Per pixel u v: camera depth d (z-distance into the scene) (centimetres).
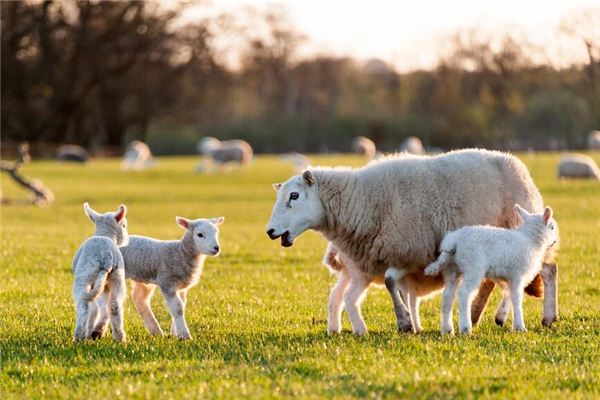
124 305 1507
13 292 1627
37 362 1016
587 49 6519
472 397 806
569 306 1441
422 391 830
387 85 11700
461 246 1114
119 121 9612
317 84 12019
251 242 2489
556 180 4731
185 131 10869
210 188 5231
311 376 903
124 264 1196
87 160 7800
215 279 1803
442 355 993
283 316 1395
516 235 1130
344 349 1030
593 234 2488
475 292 1119
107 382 895
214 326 1309
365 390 834
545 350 1023
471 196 1218
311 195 1220
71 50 8712
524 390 831
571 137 8788
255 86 11719
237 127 10919
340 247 1234
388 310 1450
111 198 4528
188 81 9512
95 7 8619
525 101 9444
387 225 1203
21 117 8881
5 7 8375
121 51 8831
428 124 10275
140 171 6544
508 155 1276
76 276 1106
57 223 3244
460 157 1254
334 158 7544
